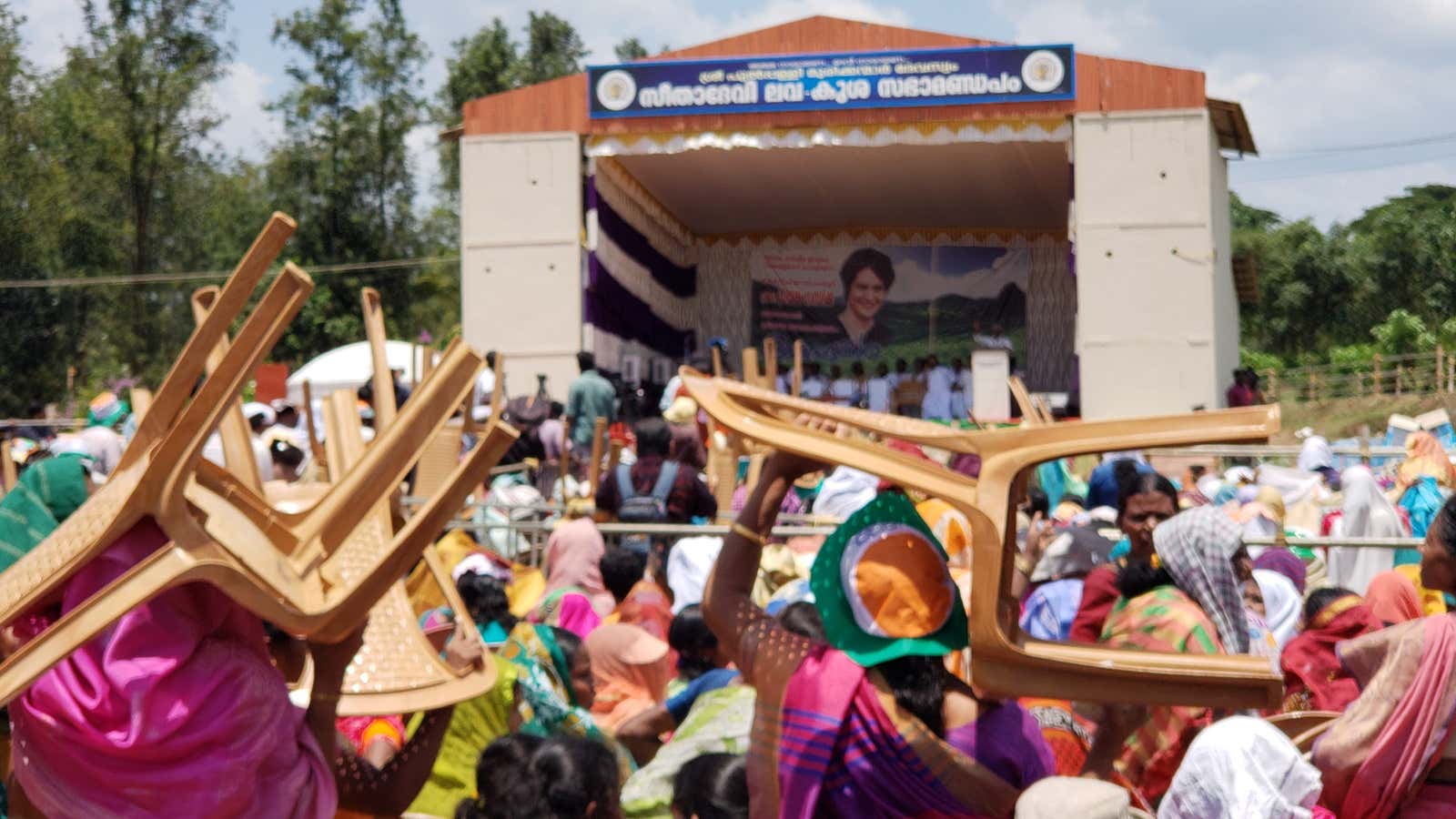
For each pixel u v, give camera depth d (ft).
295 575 11.23
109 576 10.53
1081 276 76.89
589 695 18.16
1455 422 57.98
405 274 167.12
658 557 29.55
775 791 11.09
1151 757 14.26
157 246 160.45
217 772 10.61
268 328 10.26
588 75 80.84
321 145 165.27
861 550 11.14
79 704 10.44
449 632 17.74
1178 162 76.28
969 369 104.01
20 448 44.04
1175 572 15.40
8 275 147.54
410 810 16.10
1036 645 10.71
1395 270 183.21
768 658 11.41
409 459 12.17
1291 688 17.85
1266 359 162.20
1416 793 12.30
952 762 10.82
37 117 151.23
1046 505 30.07
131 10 155.63
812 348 111.86
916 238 111.04
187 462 10.41
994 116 77.97
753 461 30.45
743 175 95.76
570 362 81.15
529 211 81.46
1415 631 12.22
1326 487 42.88
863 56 78.54
